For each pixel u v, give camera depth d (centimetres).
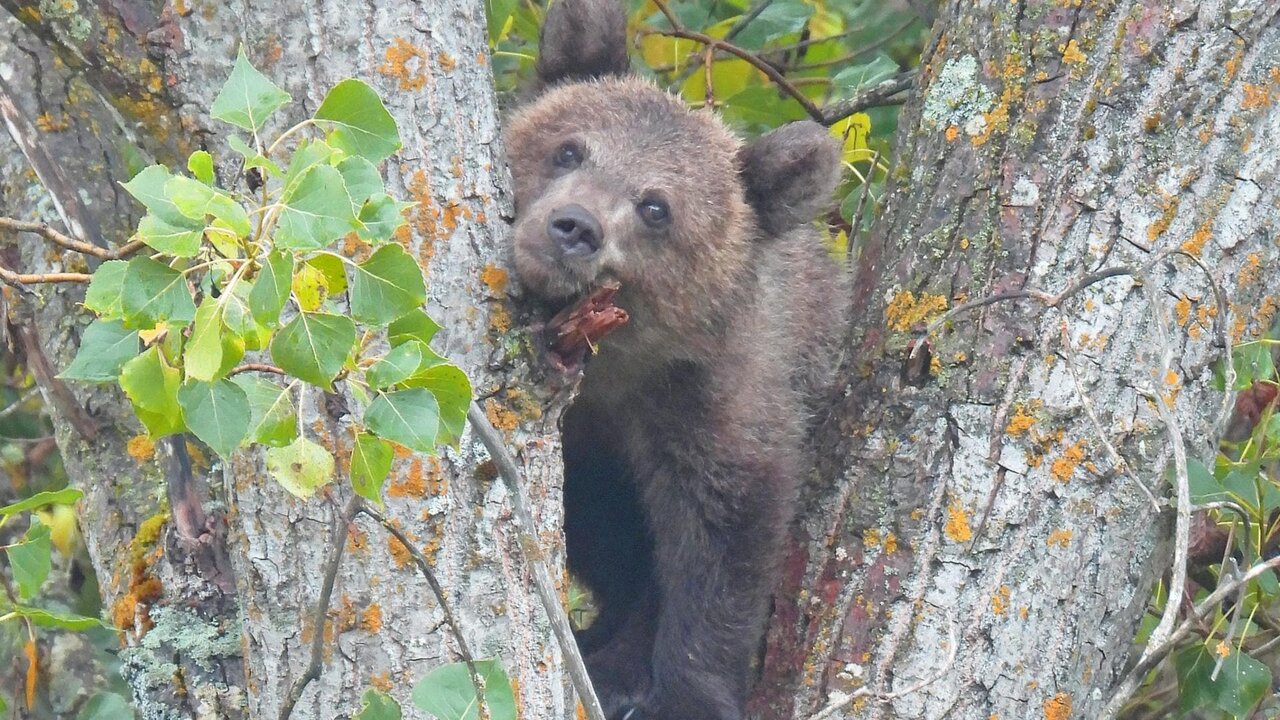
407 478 725
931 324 872
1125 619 891
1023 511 880
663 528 1169
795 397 1213
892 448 932
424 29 759
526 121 1147
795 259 1259
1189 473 874
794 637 973
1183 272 880
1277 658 1184
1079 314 884
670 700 1123
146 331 543
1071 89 911
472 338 752
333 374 548
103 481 916
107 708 745
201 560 830
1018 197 917
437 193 751
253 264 525
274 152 731
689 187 1109
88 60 752
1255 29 889
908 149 1004
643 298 1102
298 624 727
